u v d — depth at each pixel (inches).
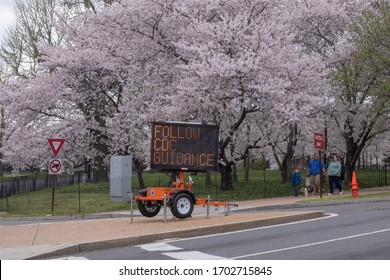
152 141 836.0
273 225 793.6
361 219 807.7
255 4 1414.9
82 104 1577.3
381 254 523.8
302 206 1107.9
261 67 1289.4
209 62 1279.5
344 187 1601.9
